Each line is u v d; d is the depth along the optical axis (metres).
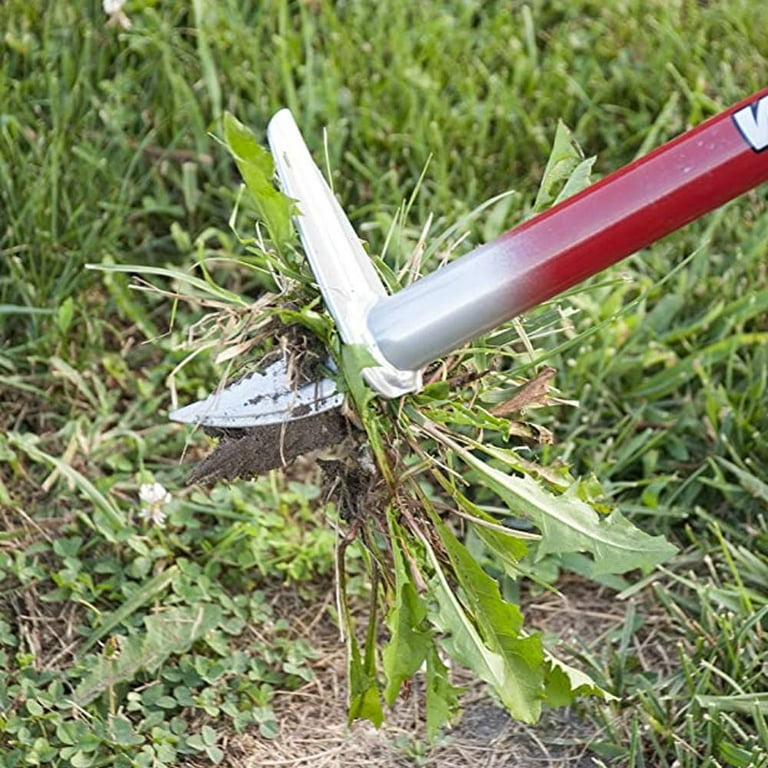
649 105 1.29
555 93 1.28
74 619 1.02
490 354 0.93
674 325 1.16
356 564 1.06
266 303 0.88
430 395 0.89
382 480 0.88
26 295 1.14
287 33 1.28
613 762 0.97
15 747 0.95
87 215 1.18
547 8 1.37
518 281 0.83
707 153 0.82
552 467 0.95
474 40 1.33
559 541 0.89
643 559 0.89
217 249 1.19
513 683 0.88
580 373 1.12
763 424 1.10
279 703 1.00
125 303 1.15
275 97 1.23
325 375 0.86
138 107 1.24
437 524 0.89
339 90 1.25
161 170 1.21
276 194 0.84
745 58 1.30
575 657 1.01
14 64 1.25
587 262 0.83
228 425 0.87
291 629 1.03
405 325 0.83
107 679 0.98
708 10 1.36
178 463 1.09
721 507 1.09
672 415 1.12
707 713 0.97
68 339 1.13
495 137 1.25
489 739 0.99
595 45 1.33
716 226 1.20
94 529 1.05
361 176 1.22
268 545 1.05
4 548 1.04
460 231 1.18
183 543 1.05
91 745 0.95
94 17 1.27
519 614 0.88
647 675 1.01
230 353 0.87
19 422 1.10
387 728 0.99
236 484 1.08
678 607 1.04
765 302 1.15
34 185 1.17
